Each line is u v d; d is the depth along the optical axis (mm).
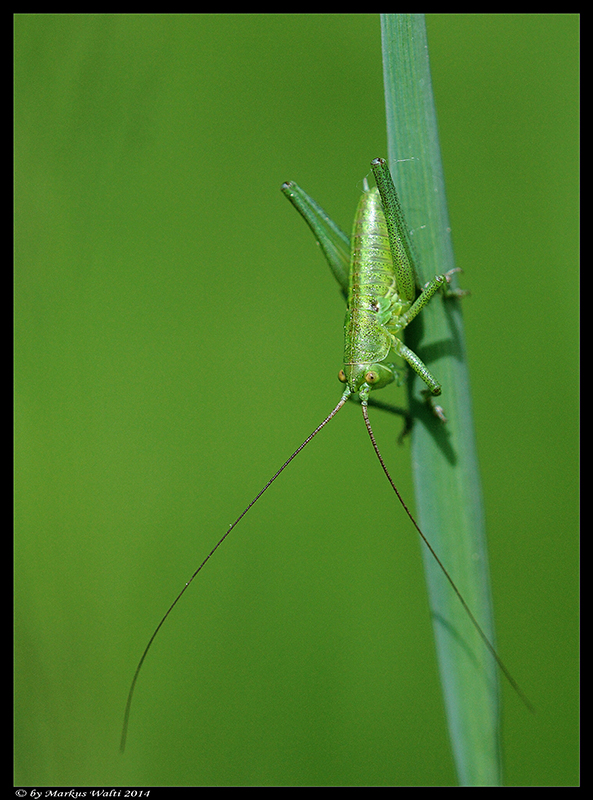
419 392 164
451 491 163
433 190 162
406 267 163
